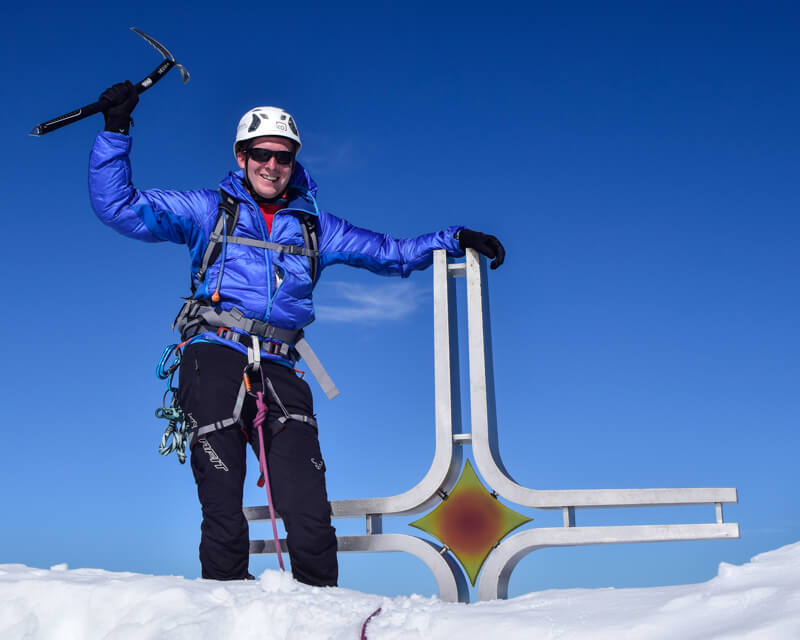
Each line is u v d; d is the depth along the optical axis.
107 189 2.81
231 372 2.78
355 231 3.34
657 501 2.93
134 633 1.75
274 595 1.93
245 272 2.90
